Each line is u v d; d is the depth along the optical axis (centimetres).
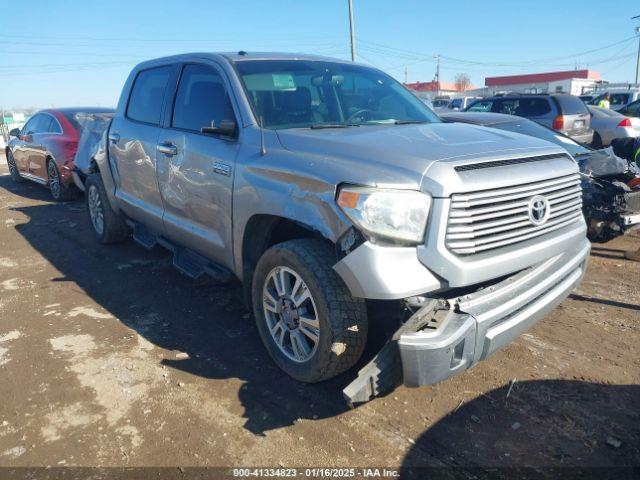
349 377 348
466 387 341
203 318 447
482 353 291
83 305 478
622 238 662
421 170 280
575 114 1177
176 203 450
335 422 309
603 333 411
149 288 514
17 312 465
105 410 323
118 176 562
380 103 446
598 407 319
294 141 344
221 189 379
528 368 361
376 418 312
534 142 346
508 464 274
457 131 364
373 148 309
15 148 1114
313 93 418
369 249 271
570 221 341
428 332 273
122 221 629
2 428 308
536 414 313
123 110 560
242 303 476
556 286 332
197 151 409
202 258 453
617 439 291
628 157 732
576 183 345
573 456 279
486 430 301
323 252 309
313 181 302
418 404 325
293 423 309
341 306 296
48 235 720
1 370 369
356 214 275
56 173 934
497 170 294
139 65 555
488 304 290
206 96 427
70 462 280
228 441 294
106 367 371
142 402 330
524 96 1228
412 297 285
